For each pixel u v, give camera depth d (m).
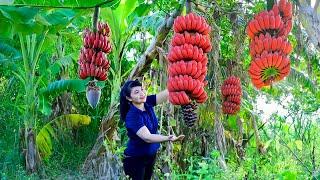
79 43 8.69
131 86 4.49
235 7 4.56
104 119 6.86
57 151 9.09
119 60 6.92
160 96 4.64
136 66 5.70
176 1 4.41
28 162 7.93
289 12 2.84
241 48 5.49
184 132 6.71
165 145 6.12
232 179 5.44
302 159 5.85
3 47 7.77
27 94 7.95
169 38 5.89
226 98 4.31
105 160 6.31
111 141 6.83
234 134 7.35
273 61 2.63
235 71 6.32
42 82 8.45
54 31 4.69
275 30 2.72
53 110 9.44
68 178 7.66
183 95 2.66
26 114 7.96
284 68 2.69
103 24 3.87
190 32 2.79
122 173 6.16
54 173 8.02
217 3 4.66
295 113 7.23
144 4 5.25
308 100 7.51
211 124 6.34
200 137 6.68
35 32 4.16
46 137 8.04
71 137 9.32
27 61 7.92
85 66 3.77
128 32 6.82
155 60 6.07
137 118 4.46
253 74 2.71
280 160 6.39
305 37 4.08
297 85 7.34
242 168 5.80
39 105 7.63
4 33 4.13
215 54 5.73
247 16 4.38
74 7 3.64
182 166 6.75
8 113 9.14
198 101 2.72
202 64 2.75
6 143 8.49
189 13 2.92
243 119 7.36
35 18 4.10
